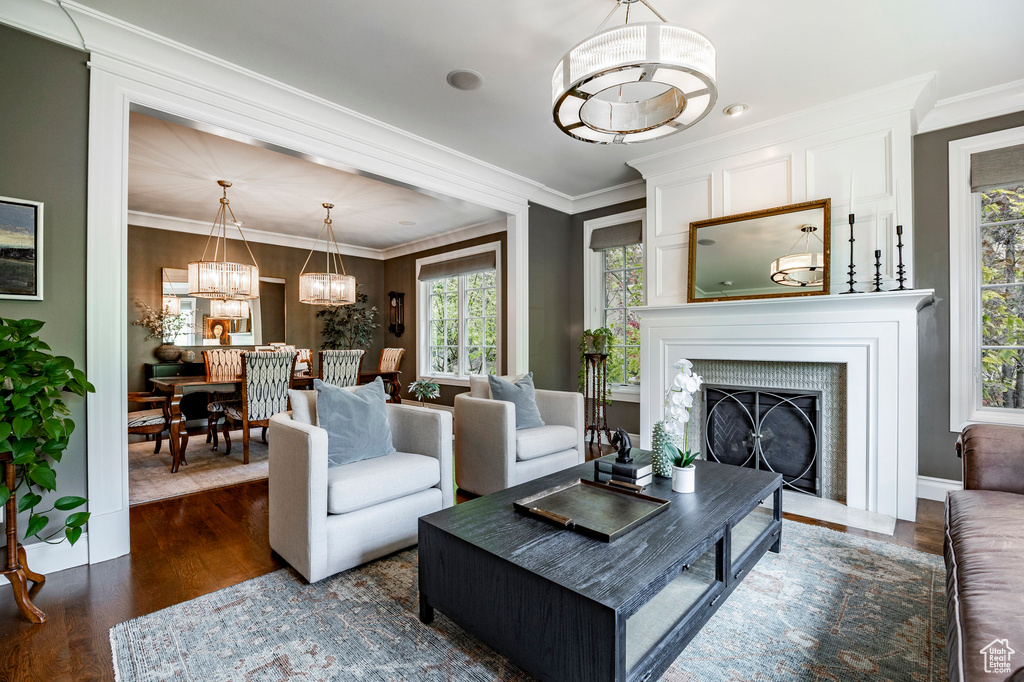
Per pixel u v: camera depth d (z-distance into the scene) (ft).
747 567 6.32
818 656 5.08
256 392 13.53
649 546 4.86
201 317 19.63
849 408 9.71
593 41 5.59
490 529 5.32
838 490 10.02
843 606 6.04
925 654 5.09
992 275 9.88
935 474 10.18
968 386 9.89
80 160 7.39
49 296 7.08
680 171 12.71
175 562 7.39
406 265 24.43
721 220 11.72
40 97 7.06
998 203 9.83
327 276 17.78
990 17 7.33
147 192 15.66
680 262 12.67
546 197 16.20
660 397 12.64
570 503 6.03
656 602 5.07
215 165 13.23
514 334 15.33
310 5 7.16
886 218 9.73
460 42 8.09
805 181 10.67
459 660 5.08
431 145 12.16
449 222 19.77
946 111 10.03
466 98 9.94
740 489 6.77
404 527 7.65
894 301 9.14
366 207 17.48
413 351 23.94
